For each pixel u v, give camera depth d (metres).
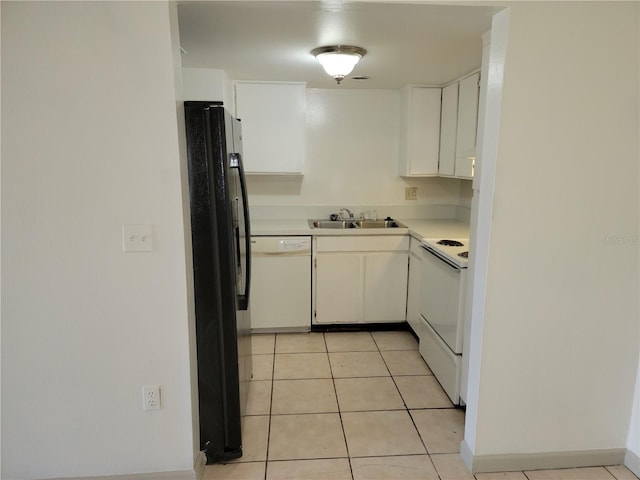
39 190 1.56
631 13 1.62
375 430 2.24
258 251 3.28
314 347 3.22
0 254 1.59
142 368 1.75
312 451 2.08
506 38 1.61
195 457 1.88
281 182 3.81
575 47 1.63
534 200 1.74
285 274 3.35
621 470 1.98
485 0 1.57
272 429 2.25
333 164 3.82
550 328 1.86
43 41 1.47
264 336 3.42
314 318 3.44
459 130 3.10
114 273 1.66
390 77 3.13
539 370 1.89
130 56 1.51
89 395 1.75
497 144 1.68
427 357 2.91
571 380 1.92
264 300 3.37
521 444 1.96
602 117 1.69
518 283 1.80
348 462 2.01
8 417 1.72
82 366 1.72
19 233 1.58
